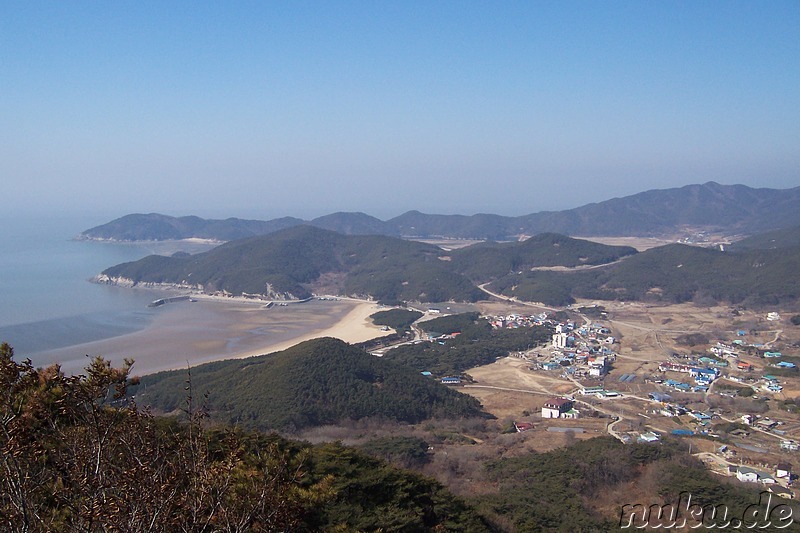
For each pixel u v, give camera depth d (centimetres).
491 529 3059
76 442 994
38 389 1091
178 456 1055
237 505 1077
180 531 982
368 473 2694
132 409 1070
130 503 930
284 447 2631
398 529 2378
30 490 949
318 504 1711
